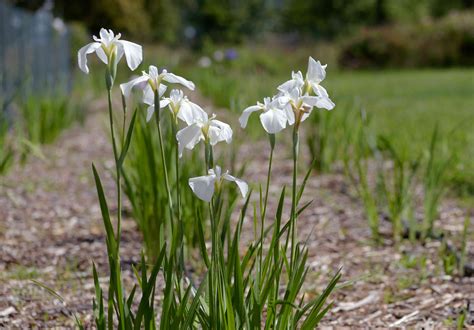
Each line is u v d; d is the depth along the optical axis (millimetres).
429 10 42531
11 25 8555
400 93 14711
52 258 3852
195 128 1730
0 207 4898
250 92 9797
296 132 1800
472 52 26266
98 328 1886
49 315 2988
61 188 5613
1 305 3098
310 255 3816
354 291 3250
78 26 21844
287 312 1990
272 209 4824
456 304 3021
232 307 1872
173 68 12594
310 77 1787
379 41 27203
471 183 5371
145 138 3484
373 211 4109
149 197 3570
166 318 1805
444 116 9992
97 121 9875
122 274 3508
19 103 7395
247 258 2037
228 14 42781
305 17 40938
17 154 6836
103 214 1753
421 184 5328
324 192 5270
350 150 6824
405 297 3145
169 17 43344
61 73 12758
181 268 1901
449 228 4309
